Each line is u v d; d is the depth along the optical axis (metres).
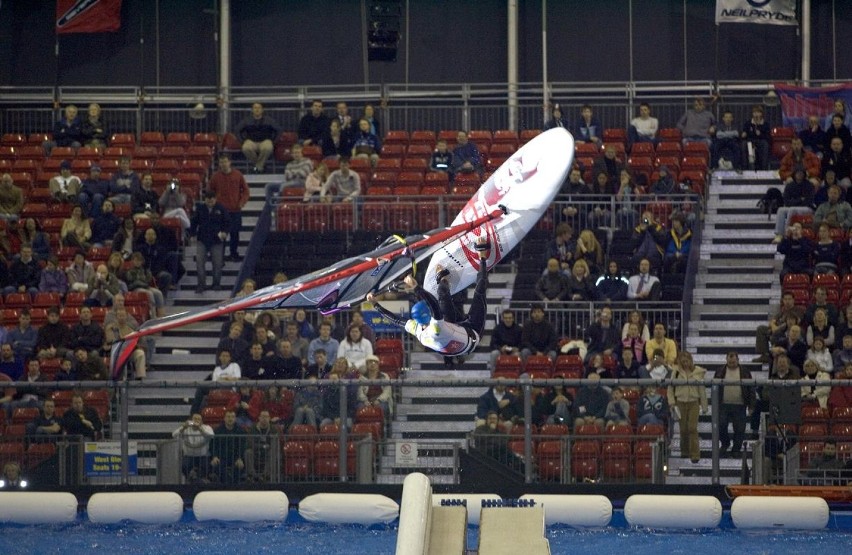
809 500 44.41
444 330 33.50
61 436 48.03
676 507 44.84
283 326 57.34
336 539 44.19
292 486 47.41
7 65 80.81
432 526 36.88
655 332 54.12
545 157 40.72
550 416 48.31
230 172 65.81
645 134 72.25
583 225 64.12
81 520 47.62
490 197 41.00
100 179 69.31
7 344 55.41
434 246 38.91
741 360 57.53
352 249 63.50
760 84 77.62
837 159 66.62
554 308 58.34
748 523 44.75
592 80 79.44
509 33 78.81
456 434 53.59
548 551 34.78
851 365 50.47
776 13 73.44
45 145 74.81
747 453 47.59
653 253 60.91
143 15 80.88
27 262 62.44
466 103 77.69
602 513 45.16
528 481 46.44
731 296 60.84
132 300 59.94
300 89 79.88
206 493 46.47
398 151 72.88
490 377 55.53
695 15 78.88
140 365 57.06
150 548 42.91
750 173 69.19
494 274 62.66
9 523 46.81
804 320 55.28
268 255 63.94
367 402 50.22
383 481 47.84
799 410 45.53
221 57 80.12
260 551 42.38
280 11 81.00
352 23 80.81
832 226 62.09
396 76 80.38
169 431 54.88
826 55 78.12
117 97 80.19
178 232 65.62
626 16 79.19
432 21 80.25
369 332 56.09
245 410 49.25
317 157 72.56
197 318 32.22
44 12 80.94
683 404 48.50
